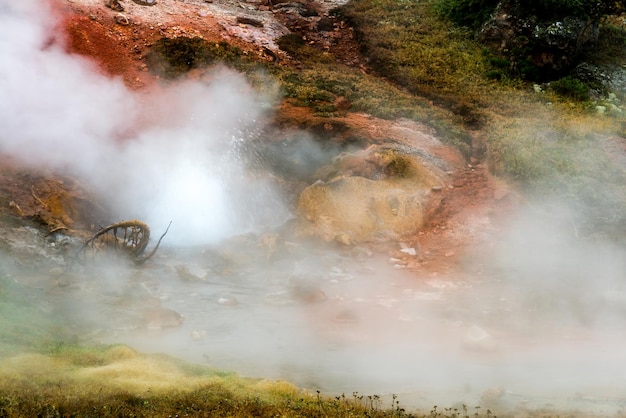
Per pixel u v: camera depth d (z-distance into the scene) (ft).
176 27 85.61
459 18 99.40
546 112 77.51
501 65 90.22
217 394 26.76
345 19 99.35
